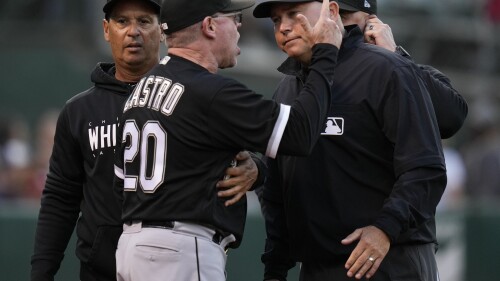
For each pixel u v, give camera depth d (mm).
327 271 17328
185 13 16172
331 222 17000
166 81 16141
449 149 46031
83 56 43500
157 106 16047
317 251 17281
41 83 43031
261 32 46938
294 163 17219
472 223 34406
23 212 31359
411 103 16375
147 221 16016
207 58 16344
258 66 46000
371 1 18031
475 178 40312
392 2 50750
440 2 52500
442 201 40312
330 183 16938
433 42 51781
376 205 16875
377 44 17797
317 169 17000
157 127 15977
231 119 15656
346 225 16922
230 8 16453
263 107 15656
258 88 46125
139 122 16219
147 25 18250
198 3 16188
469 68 53125
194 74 16016
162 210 15852
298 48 16656
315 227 17156
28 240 31203
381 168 16859
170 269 15750
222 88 15742
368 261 15891
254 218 31969
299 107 15750
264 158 18406
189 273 15750
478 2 53594
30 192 37094
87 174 18344
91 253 18172
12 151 39688
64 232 18969
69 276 30688
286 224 18281
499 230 34375
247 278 31781
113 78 18297
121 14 18141
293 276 32156
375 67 16688
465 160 44969
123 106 18125
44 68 43094
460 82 52156
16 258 31109
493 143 42062
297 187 17219
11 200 36531
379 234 15898
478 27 53094
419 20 51312
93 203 18234
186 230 15828
